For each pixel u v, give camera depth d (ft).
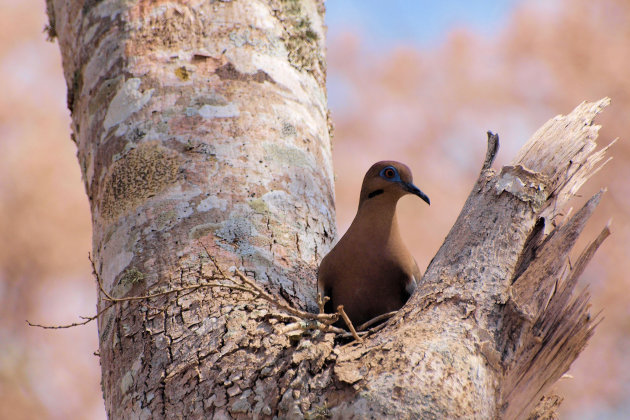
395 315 25.07
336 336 24.75
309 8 36.68
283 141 32.32
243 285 26.76
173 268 27.71
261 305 26.21
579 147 27.53
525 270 25.02
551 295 24.86
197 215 29.22
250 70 33.01
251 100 32.37
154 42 32.99
